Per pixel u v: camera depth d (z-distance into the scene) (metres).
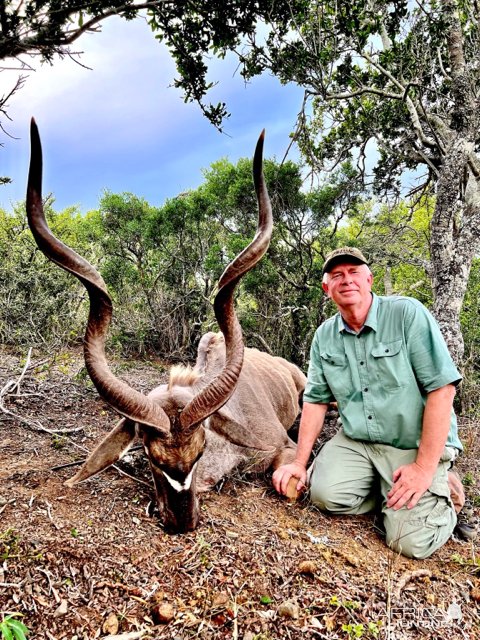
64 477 3.42
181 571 2.65
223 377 3.02
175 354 8.43
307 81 5.70
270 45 5.56
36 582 2.40
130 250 9.26
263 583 2.65
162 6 3.76
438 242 5.43
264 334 7.84
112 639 2.18
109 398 2.82
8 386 4.58
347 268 3.36
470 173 5.73
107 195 9.23
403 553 3.17
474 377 6.37
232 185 8.16
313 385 3.81
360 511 3.63
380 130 7.02
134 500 3.27
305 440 3.81
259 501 3.64
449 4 5.46
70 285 7.71
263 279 7.51
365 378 3.45
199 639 2.26
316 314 7.21
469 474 4.40
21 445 3.85
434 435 3.19
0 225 8.66
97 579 2.50
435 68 6.35
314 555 2.97
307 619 2.46
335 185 7.95
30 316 6.81
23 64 2.62
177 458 2.93
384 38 6.44
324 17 5.69
